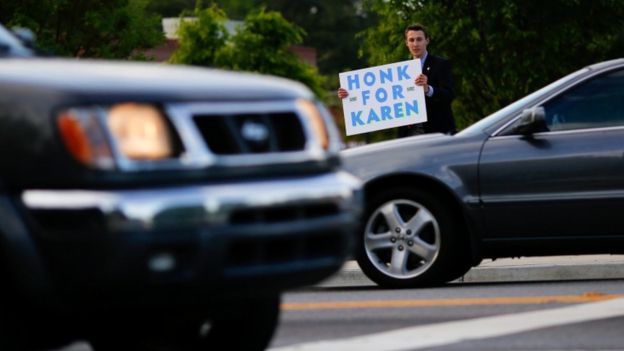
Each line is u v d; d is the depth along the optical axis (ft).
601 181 66.59
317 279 37.29
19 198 34.99
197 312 38.29
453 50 265.34
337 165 38.93
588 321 53.21
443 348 47.96
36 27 272.51
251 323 42.55
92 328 38.47
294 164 36.96
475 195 67.67
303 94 38.40
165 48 444.14
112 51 281.95
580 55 265.34
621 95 67.72
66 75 35.76
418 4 269.64
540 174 67.05
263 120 36.65
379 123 95.61
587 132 67.21
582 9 262.47
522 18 263.49
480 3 261.44
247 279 35.60
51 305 35.22
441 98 95.25
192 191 34.99
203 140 35.55
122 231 34.17
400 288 69.46
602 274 74.18
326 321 55.93
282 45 428.56
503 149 67.56
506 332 51.16
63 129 34.53
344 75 96.12
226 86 36.65
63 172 34.47
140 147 34.83
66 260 34.60
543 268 74.59
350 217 37.93
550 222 67.05
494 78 262.88
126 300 34.94
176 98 35.55
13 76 35.76
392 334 51.47
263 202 35.76
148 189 34.73
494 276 75.15
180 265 34.88
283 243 36.22
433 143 68.85
